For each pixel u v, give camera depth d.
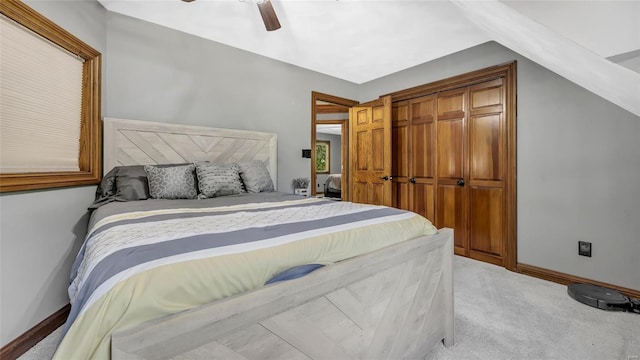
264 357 0.82
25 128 1.70
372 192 4.13
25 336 1.58
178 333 0.66
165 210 1.59
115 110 2.47
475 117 3.12
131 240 0.95
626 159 2.13
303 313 0.92
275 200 2.13
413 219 1.52
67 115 2.04
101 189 2.17
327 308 0.99
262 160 3.32
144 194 2.18
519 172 2.74
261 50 3.23
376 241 1.25
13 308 1.52
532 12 1.12
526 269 2.68
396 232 1.36
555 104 2.49
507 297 2.17
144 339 0.61
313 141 3.89
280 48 3.17
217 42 3.03
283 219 1.34
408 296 1.32
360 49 3.17
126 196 2.12
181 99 2.82
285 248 0.96
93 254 0.93
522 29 1.41
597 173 2.27
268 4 1.95
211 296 0.75
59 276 1.87
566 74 1.94
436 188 3.52
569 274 2.43
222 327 0.73
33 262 1.66
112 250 0.86
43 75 1.82
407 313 1.32
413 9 2.36
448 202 3.40
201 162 2.67
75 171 2.10
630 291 2.11
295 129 3.71
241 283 0.81
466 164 3.22
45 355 1.53
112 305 0.64
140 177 2.24
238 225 1.19
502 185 2.89
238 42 3.04
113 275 0.71
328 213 1.51
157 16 2.54
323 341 0.98
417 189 3.74
